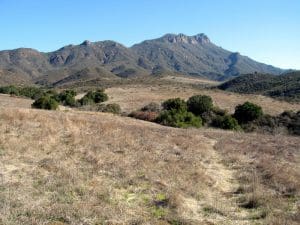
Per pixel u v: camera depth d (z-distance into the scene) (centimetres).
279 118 5075
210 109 5406
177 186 1354
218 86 16350
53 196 1095
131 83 14738
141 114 4831
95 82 16625
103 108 5831
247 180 1602
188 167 1691
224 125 4659
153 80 16350
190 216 1106
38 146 1719
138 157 1773
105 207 1051
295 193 1401
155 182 1377
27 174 1282
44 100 4609
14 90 8331
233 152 2286
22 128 2073
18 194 1071
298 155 2322
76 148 1800
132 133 2502
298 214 1134
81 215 975
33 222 895
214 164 1927
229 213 1164
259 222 1104
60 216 957
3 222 870
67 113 3559
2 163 1379
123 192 1254
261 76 15500
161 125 4038
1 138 1727
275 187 1495
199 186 1396
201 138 2812
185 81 17962
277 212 1179
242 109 5094
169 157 1877
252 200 1258
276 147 2591
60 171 1342
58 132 2148
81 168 1450
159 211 1103
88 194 1145
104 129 2461
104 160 1617
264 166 1861
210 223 1056
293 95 10650
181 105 5481
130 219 998
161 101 7844
